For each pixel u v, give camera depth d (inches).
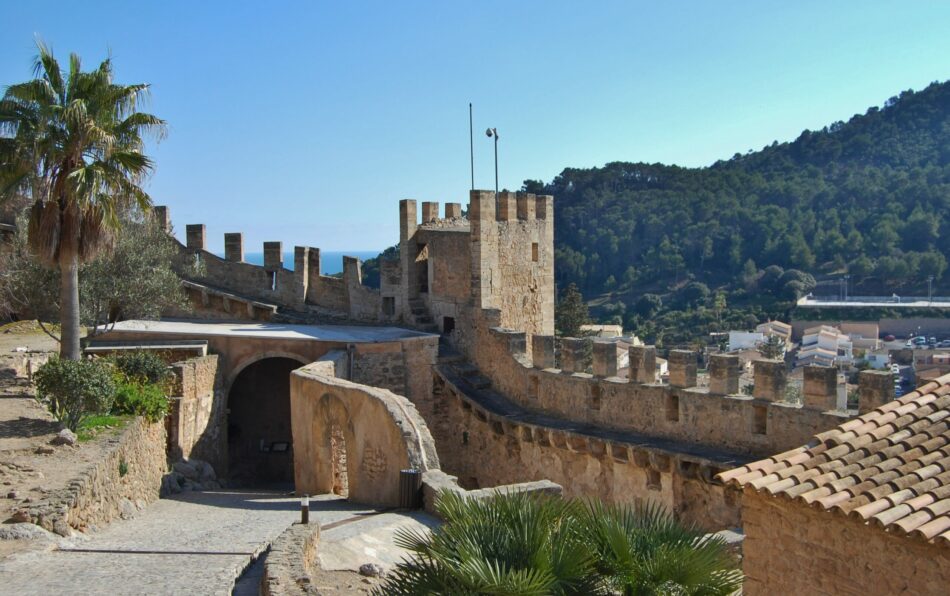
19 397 1092.5
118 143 1075.9
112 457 856.9
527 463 1268.5
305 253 1740.9
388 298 1670.8
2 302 1466.5
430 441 899.4
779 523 546.6
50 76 1035.3
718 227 5536.4
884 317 4434.1
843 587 509.0
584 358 1264.8
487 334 1446.9
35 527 650.2
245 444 1646.2
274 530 764.6
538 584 405.1
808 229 5497.1
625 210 5669.3
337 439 1085.8
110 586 533.3
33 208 1041.5
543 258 1637.6
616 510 486.3
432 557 446.6
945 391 591.2
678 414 1093.8
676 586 441.7
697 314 4712.1
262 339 1455.5
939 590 462.0
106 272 1374.3
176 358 1416.1
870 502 497.0
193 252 1779.0
